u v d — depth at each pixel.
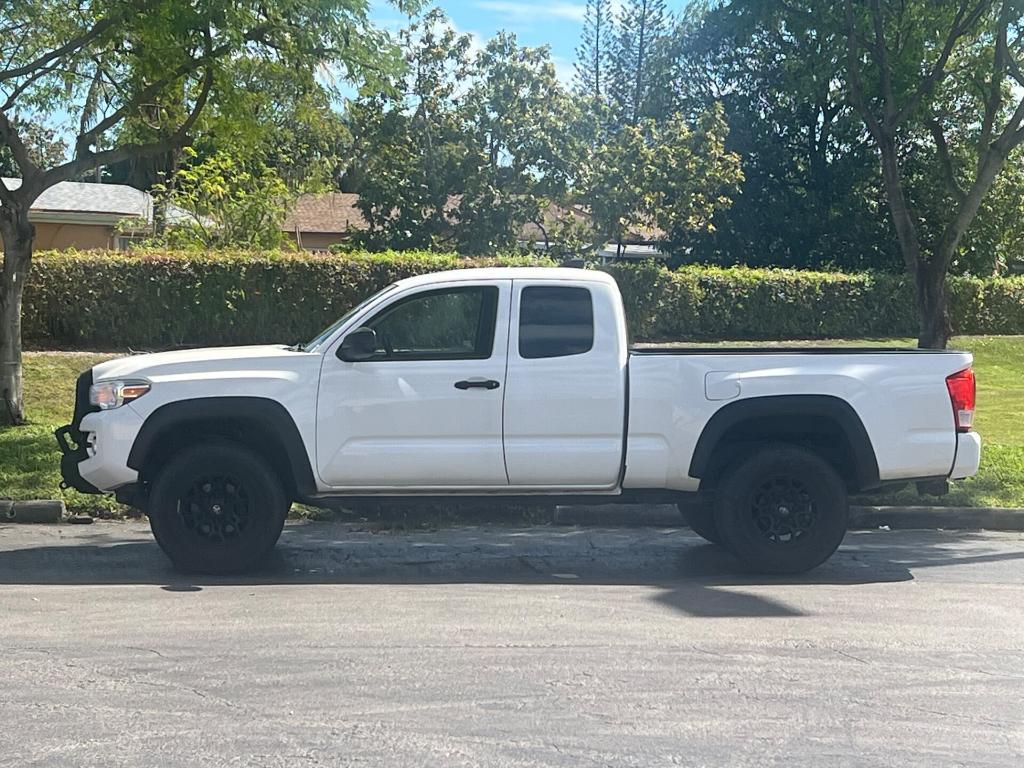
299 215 36.94
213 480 7.61
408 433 7.57
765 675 5.43
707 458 7.66
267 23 11.78
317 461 7.56
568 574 7.87
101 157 12.77
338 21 11.93
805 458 7.73
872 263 34.31
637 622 6.44
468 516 9.91
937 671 5.53
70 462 7.73
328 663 5.56
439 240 28.47
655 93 38.88
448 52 27.75
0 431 12.41
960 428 7.84
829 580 7.71
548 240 28.84
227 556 7.60
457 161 27.88
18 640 5.95
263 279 18.69
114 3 11.23
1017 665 5.64
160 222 24.97
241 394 7.50
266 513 7.61
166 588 7.27
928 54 12.76
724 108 35.56
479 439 7.59
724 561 8.37
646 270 22.44
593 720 4.77
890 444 7.72
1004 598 7.17
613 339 7.68
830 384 7.68
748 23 13.11
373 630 6.20
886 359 7.81
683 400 7.64
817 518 7.74
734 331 23.27
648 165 26.55
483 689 5.17
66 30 12.51
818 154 35.38
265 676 5.34
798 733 4.64
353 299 19.14
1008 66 12.14
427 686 5.20
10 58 13.12
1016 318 26.55
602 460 7.64
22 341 17.47
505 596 7.12
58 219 27.84
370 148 27.80
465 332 7.72
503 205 28.12
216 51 11.59
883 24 12.52
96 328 17.80
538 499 7.78
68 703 4.95
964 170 27.22
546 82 27.86
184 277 18.22
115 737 4.55
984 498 10.38
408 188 28.05
